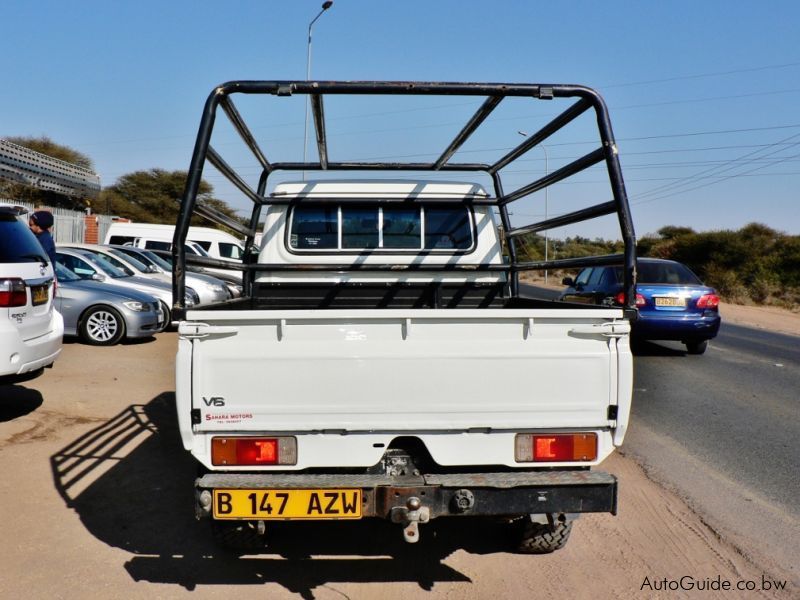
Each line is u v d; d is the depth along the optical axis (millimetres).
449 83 3484
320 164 5707
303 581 3625
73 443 5867
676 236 44625
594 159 3623
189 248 16156
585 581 3695
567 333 3301
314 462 3238
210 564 3803
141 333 10836
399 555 3969
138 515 4438
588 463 3342
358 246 5707
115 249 14352
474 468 3412
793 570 3873
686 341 11922
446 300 5656
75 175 31109
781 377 10156
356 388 3217
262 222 6000
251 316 3162
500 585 3627
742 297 30859
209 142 3412
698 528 4449
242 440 3203
